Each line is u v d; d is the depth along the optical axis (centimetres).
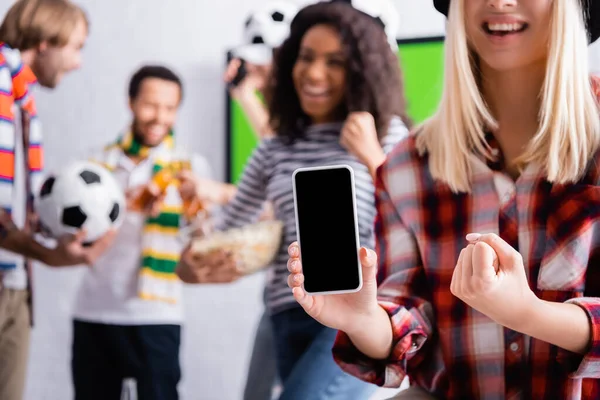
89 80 355
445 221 111
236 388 336
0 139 207
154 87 291
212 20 343
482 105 110
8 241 213
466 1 110
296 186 98
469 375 109
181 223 277
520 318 91
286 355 186
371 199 182
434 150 113
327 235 97
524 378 105
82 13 246
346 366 110
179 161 279
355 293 100
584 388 105
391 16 207
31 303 226
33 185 229
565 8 104
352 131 177
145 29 350
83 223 222
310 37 194
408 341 106
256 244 189
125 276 275
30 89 238
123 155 291
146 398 273
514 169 110
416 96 314
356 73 192
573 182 103
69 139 357
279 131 198
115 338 272
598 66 284
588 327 93
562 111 104
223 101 339
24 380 224
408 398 115
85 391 275
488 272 87
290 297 184
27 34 234
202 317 341
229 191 266
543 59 108
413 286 113
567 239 102
